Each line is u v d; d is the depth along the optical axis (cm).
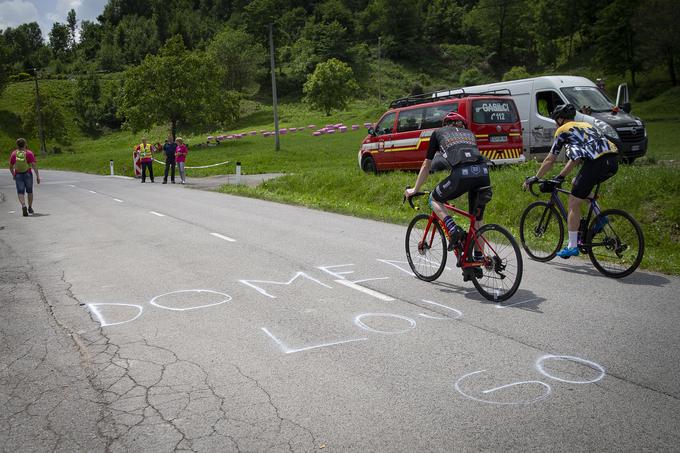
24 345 503
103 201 1783
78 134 10512
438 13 16600
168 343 498
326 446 325
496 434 334
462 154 613
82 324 557
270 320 555
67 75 15025
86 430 351
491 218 1106
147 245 982
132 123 5872
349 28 16650
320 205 1449
